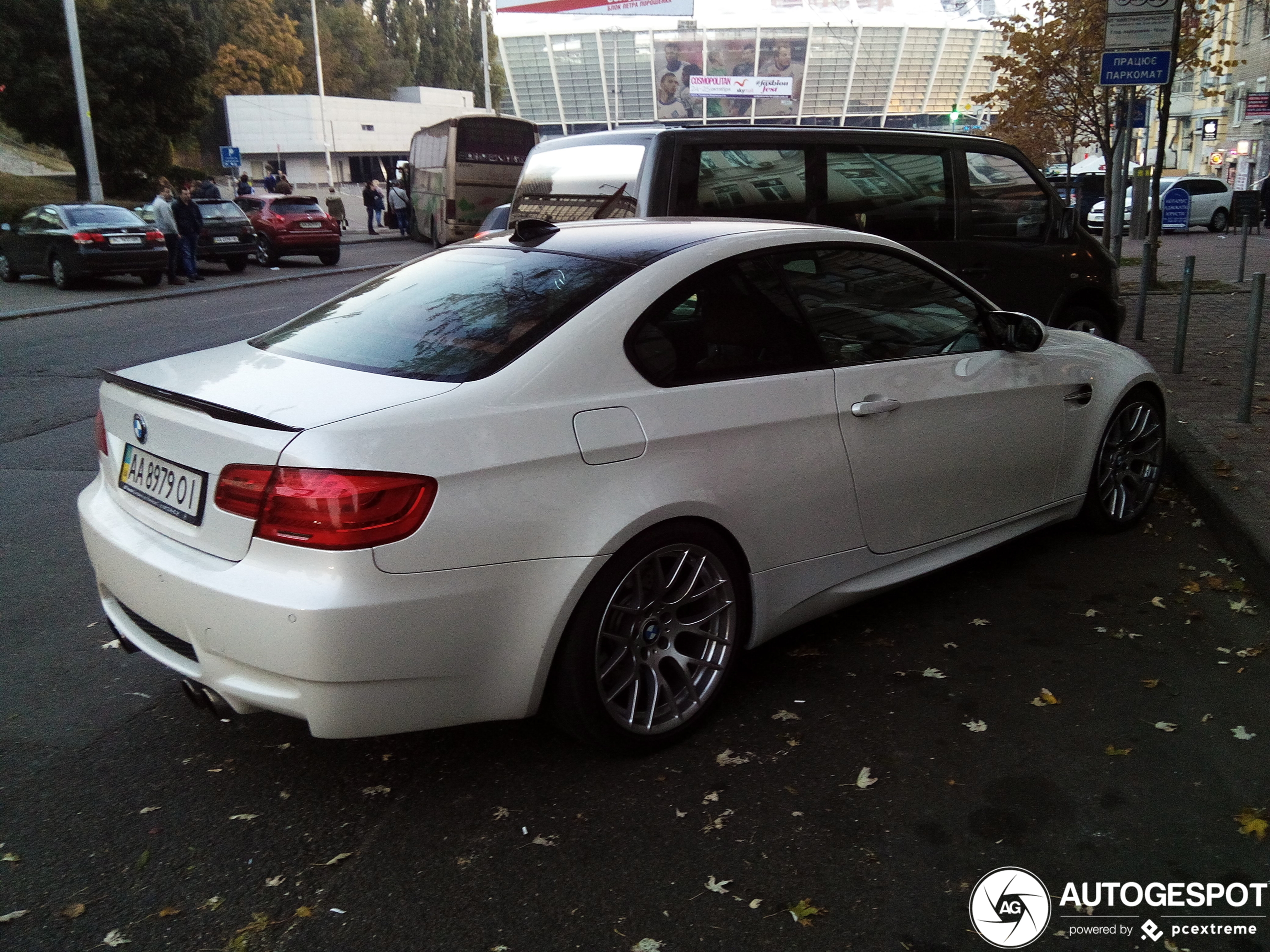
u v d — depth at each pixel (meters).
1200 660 3.74
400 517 2.59
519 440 2.79
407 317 3.34
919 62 132.62
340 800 3.02
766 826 2.83
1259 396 7.46
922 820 2.85
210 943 2.45
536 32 128.50
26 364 10.94
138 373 3.36
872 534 3.74
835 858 2.70
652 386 3.12
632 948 2.40
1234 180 38.47
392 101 86.44
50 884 2.67
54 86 31.97
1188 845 2.72
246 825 2.90
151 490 3.01
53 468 6.89
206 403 2.75
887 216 7.02
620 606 3.03
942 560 4.06
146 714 3.56
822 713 3.43
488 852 2.76
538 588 2.82
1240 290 14.38
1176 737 3.23
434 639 2.68
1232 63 15.64
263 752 3.29
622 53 130.25
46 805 3.01
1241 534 4.59
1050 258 7.93
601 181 6.48
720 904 2.54
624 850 2.75
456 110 93.38
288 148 72.62
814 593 3.60
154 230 19.27
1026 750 3.17
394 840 2.82
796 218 6.59
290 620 2.54
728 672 3.37
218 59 72.88
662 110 136.00
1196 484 5.43
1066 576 4.53
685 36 129.00
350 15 93.81
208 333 13.20
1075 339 4.84
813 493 3.48
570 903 2.55
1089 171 34.06
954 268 7.37
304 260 27.64
